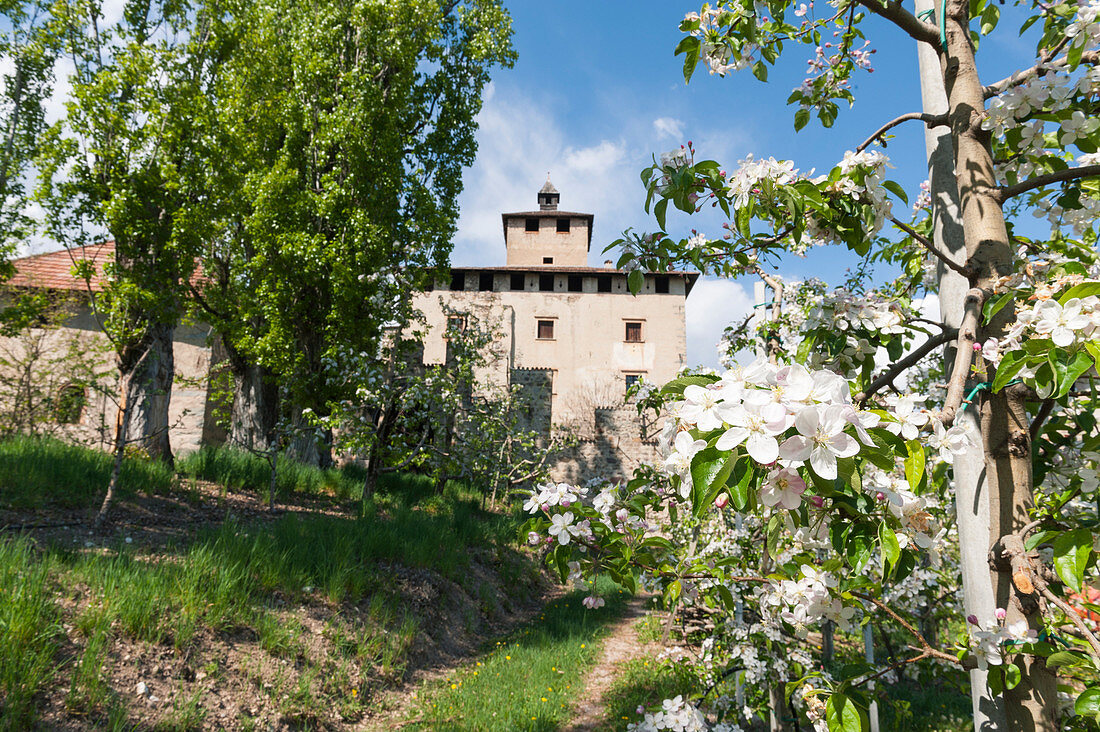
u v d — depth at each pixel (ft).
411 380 42.34
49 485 25.11
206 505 30.45
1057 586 5.10
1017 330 4.59
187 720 14.62
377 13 43.42
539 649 27.20
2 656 13.23
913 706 20.24
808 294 8.11
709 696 15.62
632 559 6.35
